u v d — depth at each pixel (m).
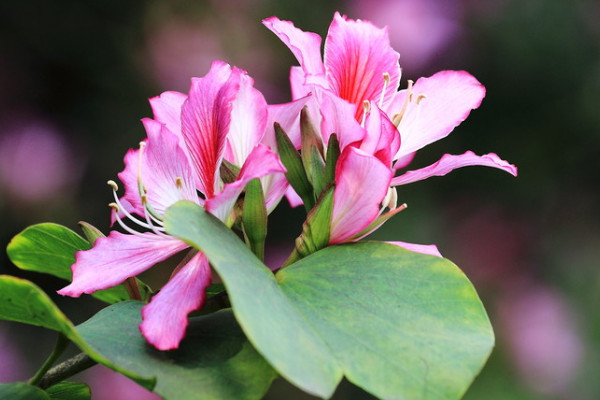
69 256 0.70
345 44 0.67
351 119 0.64
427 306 0.61
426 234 1.50
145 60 1.52
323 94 0.65
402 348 0.60
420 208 1.51
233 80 0.65
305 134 0.66
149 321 0.61
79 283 0.64
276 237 1.46
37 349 1.38
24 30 1.47
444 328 0.61
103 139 1.49
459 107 0.68
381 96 0.67
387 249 0.63
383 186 0.64
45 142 1.45
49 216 1.44
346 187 0.64
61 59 1.48
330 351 0.59
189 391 0.60
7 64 1.46
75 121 1.48
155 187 0.66
